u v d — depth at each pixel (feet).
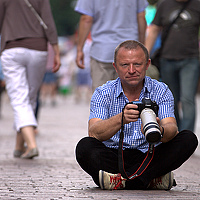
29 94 60.64
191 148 34.94
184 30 65.62
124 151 35.96
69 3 451.12
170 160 34.91
